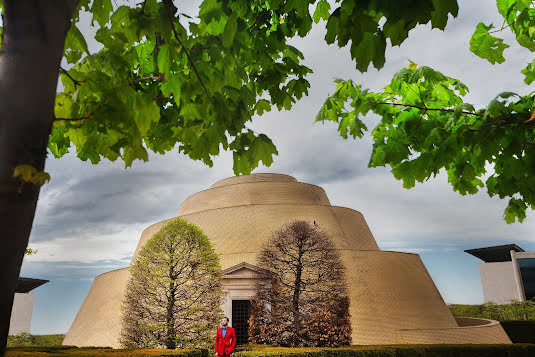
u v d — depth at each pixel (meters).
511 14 5.61
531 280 53.47
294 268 24.75
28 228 2.31
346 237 40.75
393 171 6.60
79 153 5.14
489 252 67.25
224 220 41.06
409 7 2.65
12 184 2.18
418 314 33.75
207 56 4.38
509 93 5.48
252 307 23.61
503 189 6.57
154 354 14.50
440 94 6.59
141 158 3.50
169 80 3.75
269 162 4.40
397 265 35.88
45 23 2.32
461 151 6.39
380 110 6.73
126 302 23.48
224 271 31.03
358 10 2.78
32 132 2.26
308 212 40.78
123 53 4.15
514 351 23.08
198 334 22.00
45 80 2.33
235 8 4.14
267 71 5.26
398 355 21.20
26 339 42.12
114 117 3.17
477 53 6.02
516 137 5.66
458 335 27.91
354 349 19.62
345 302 22.58
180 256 23.41
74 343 39.00
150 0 3.80
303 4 4.05
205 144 3.95
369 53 3.08
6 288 2.22
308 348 18.95
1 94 2.22
